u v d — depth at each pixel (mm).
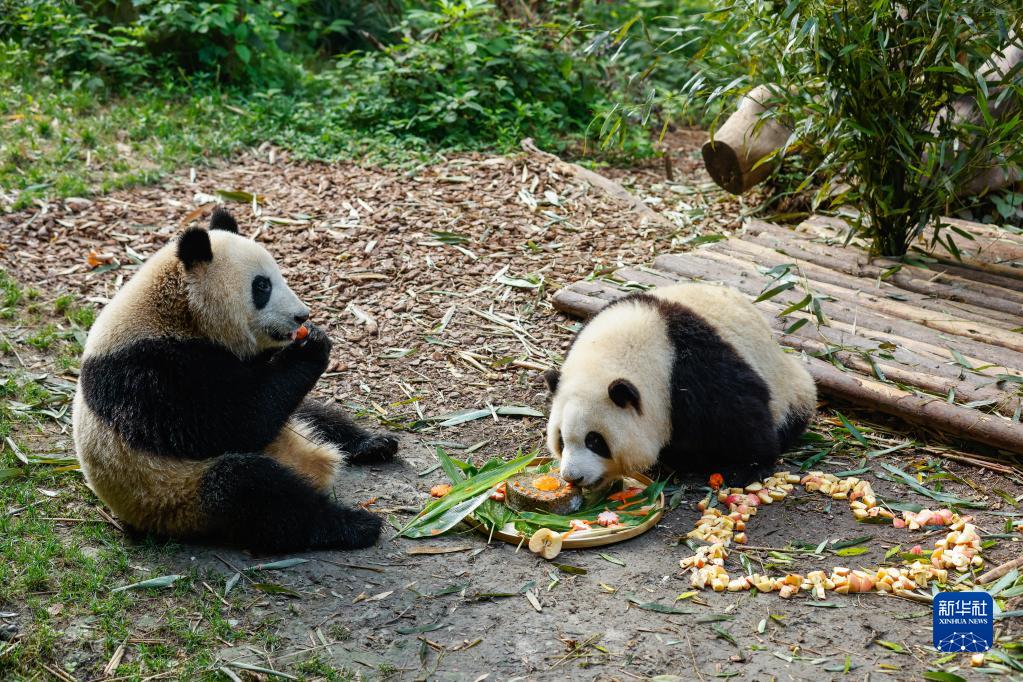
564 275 7820
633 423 5043
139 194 8625
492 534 4812
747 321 5578
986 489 5293
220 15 10898
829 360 6340
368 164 9469
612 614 4246
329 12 13477
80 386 4699
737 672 3883
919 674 3887
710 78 11148
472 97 10461
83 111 9977
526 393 6375
